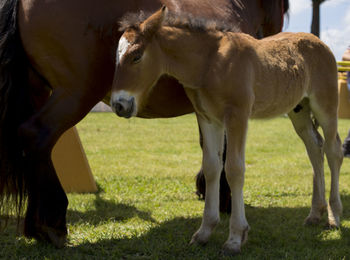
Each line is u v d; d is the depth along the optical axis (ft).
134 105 9.06
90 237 11.20
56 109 9.68
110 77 10.15
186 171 20.71
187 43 9.61
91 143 29.45
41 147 9.48
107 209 13.91
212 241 10.97
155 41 9.31
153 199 15.43
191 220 12.85
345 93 48.21
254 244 10.93
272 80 10.66
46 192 9.80
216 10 11.76
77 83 9.80
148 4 10.34
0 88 9.72
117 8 9.91
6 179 9.93
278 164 22.90
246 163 23.27
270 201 15.28
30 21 9.61
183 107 11.51
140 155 25.41
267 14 13.79
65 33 9.58
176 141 31.40
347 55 21.63
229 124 9.78
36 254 9.93
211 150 10.59
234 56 9.84
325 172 20.35
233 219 10.09
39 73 10.06
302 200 15.35
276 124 43.27
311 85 12.06
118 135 33.71
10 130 9.91
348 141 24.17
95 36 9.78
